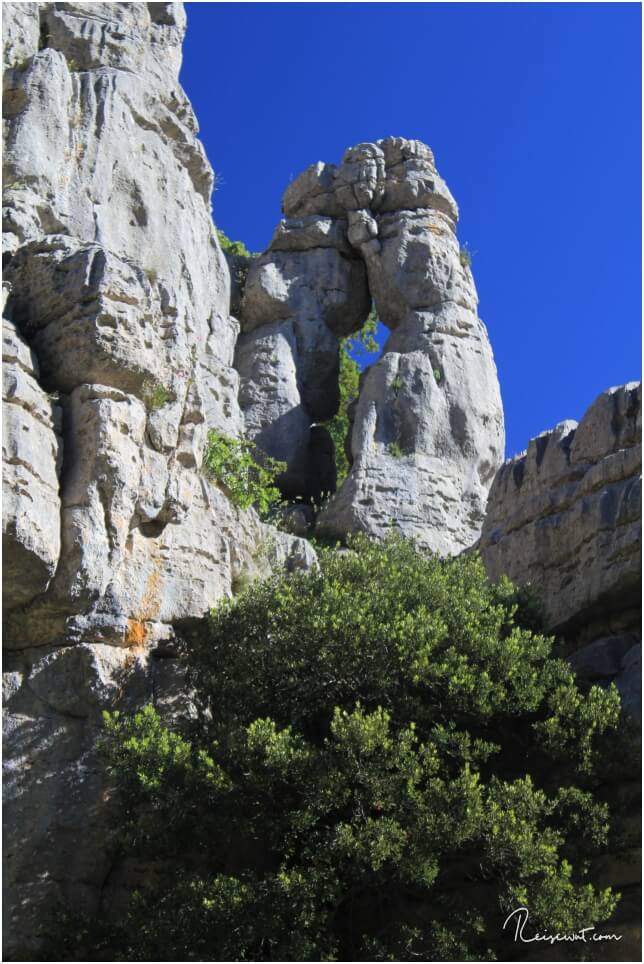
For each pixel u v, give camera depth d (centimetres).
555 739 1480
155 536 1667
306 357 2841
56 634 1553
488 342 2880
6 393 1529
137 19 2581
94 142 2252
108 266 1667
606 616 1756
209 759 1415
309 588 1658
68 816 1494
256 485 1988
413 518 2541
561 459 1902
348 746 1398
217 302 2584
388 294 2867
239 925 1324
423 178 2966
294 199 3036
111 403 1617
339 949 1428
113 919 1488
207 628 1669
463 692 1498
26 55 2309
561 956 1411
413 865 1346
